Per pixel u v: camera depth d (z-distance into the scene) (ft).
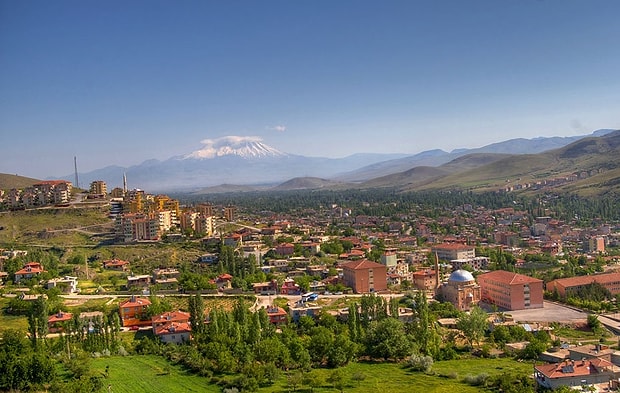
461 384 647.56
